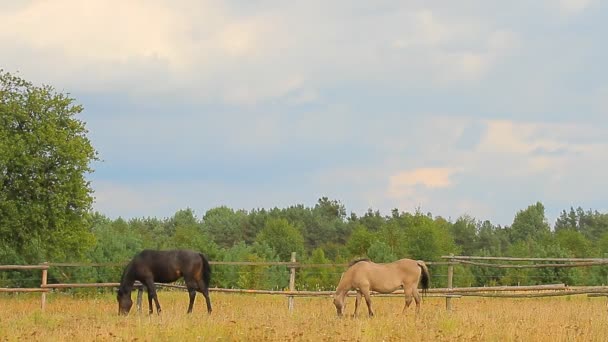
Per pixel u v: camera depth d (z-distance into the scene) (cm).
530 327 1434
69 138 3641
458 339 1295
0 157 3375
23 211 3450
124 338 1301
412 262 1922
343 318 1730
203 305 2255
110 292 3641
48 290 2189
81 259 3716
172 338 1301
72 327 1496
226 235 8506
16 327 1530
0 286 3528
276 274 4150
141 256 1948
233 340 1299
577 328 1369
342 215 9419
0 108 3512
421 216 4750
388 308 2117
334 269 4009
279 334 1355
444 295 2070
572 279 3372
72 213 3641
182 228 6612
